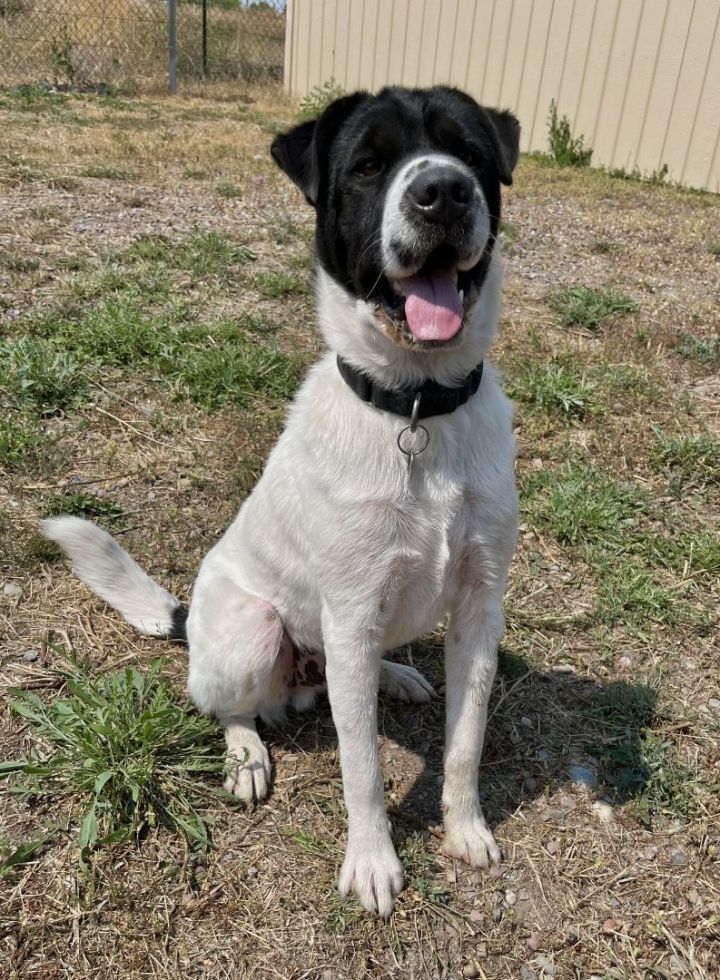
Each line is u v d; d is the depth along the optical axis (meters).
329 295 0.82
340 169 0.80
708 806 0.88
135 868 0.79
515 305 2.10
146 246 2.15
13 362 1.53
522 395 1.64
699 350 1.87
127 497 1.31
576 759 0.94
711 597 1.18
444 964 0.73
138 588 1.05
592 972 0.73
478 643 0.81
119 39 5.34
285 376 1.63
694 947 0.75
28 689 0.96
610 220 2.93
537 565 1.23
